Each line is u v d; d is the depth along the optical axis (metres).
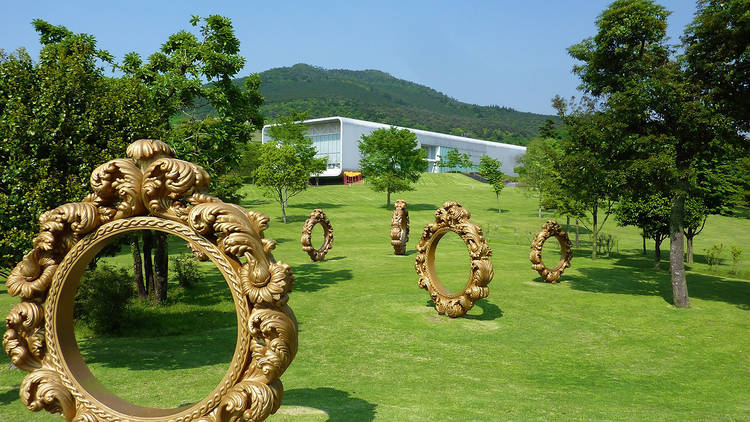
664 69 16.70
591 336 13.73
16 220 9.33
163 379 9.29
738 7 15.30
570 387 9.72
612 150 18.00
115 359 10.77
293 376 9.66
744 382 10.43
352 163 94.31
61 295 5.20
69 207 5.15
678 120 16.20
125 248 32.34
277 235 40.78
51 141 9.84
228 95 18.52
